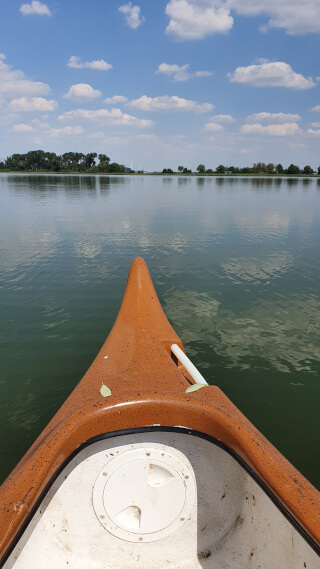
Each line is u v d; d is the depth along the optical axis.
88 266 6.73
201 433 1.51
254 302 5.11
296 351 3.81
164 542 1.52
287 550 1.22
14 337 4.07
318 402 3.05
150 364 2.26
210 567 1.45
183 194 23.77
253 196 22.55
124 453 1.53
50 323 4.42
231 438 1.43
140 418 1.49
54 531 1.48
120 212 13.87
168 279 6.05
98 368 2.24
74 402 1.84
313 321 4.51
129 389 1.92
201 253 7.75
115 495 1.54
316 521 1.11
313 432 2.74
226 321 4.48
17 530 1.14
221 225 11.23
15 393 3.14
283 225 11.38
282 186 36.84
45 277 6.11
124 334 2.79
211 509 1.56
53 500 1.49
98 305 4.95
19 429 2.73
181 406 1.49
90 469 1.52
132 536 1.52
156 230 10.26
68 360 3.63
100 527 1.52
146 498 1.55
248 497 1.48
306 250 8.10
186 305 4.97
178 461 1.56
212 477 1.57
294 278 6.15
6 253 7.61
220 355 3.71
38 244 8.42
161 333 2.86
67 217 12.44
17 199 18.98
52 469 1.33
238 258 7.38
